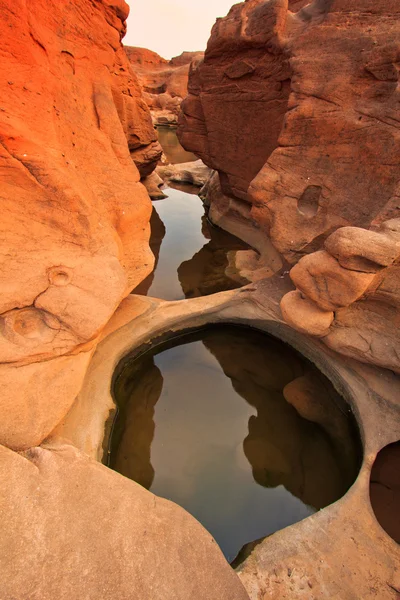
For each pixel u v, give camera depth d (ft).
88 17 19.90
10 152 12.98
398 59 17.06
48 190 13.96
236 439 16.49
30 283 13.00
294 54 21.34
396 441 14.80
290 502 14.02
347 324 16.97
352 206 18.62
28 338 12.49
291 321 17.29
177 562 9.07
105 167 18.61
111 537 9.00
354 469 15.08
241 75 26.81
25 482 9.28
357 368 17.42
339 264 14.88
